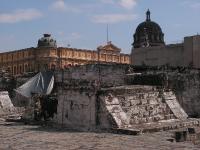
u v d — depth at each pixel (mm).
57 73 44438
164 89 27000
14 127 26062
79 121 24250
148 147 17422
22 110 38938
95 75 39594
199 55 49156
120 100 23797
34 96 29500
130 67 36844
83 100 24062
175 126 23812
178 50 52750
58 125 25781
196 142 21875
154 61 56281
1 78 53125
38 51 105438
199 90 33344
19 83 50906
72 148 17391
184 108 32406
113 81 37062
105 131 22656
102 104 23078
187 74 33000
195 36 49812
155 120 25062
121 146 17719
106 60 117562
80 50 111562
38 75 44125
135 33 84625
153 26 84438
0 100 39469
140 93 25031
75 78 42000
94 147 17531
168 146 17688
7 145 18656
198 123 25656
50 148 17500
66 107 25266
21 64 109188
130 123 23500
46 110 27359
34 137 21125
